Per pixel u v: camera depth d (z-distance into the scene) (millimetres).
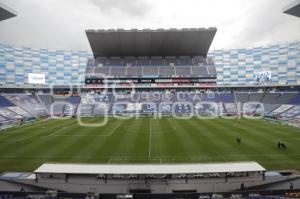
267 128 56812
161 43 95562
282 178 26375
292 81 98875
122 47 98562
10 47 99750
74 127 59188
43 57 106375
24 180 26203
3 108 77375
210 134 49656
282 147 39031
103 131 53656
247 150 37750
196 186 26031
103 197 21766
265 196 21359
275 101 87375
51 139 45719
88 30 88562
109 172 25344
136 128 57281
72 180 26344
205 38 92000
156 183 26078
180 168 26281
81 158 34344
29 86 93438
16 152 37188
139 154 36094
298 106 78500
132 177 26438
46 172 25484
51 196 21734
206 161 32938
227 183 26062
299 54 97188
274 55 102062
